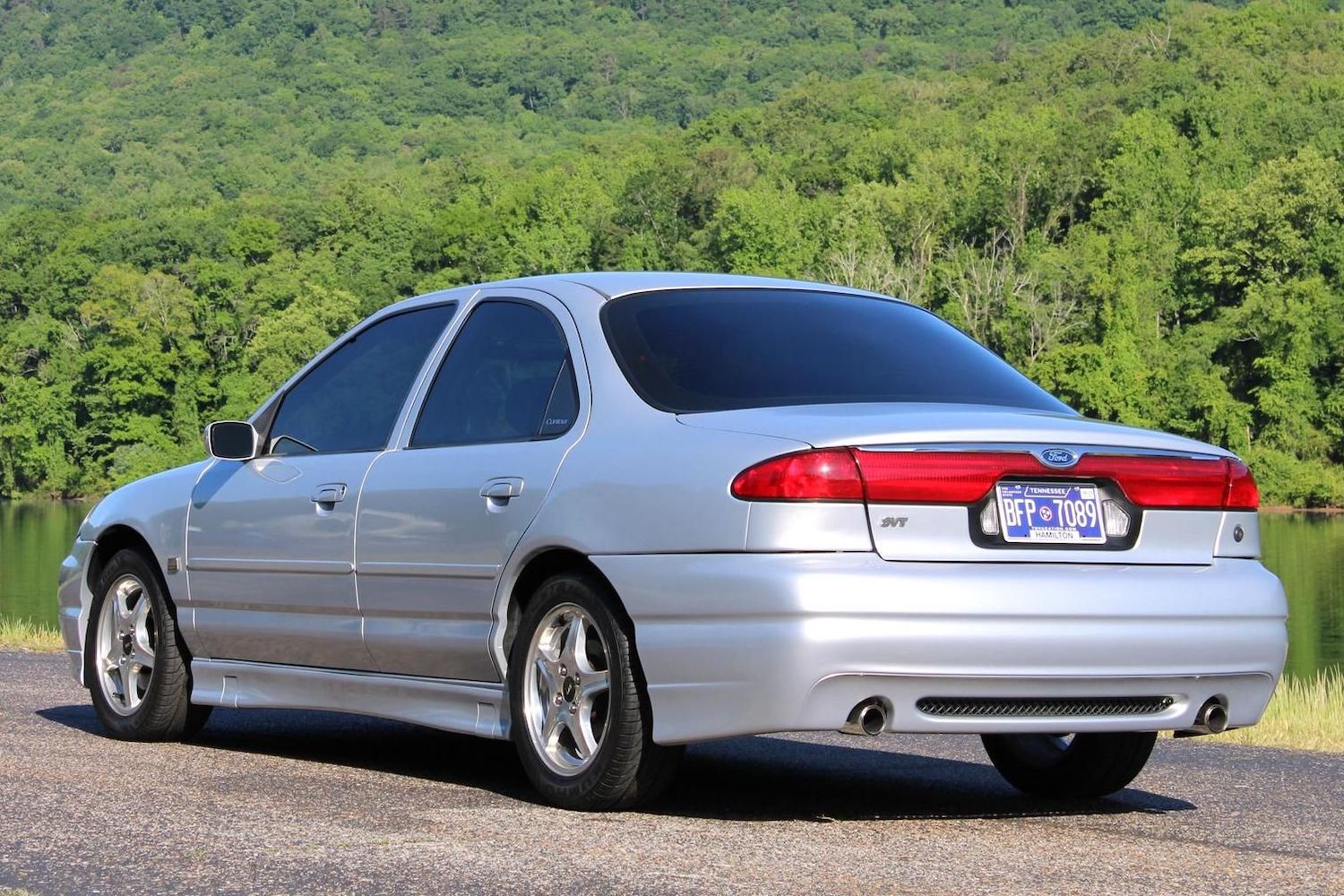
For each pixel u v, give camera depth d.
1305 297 107.44
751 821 5.80
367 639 6.79
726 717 5.42
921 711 5.43
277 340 135.00
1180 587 5.77
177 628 7.75
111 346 136.00
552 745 6.00
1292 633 49.44
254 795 6.20
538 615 6.04
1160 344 109.81
